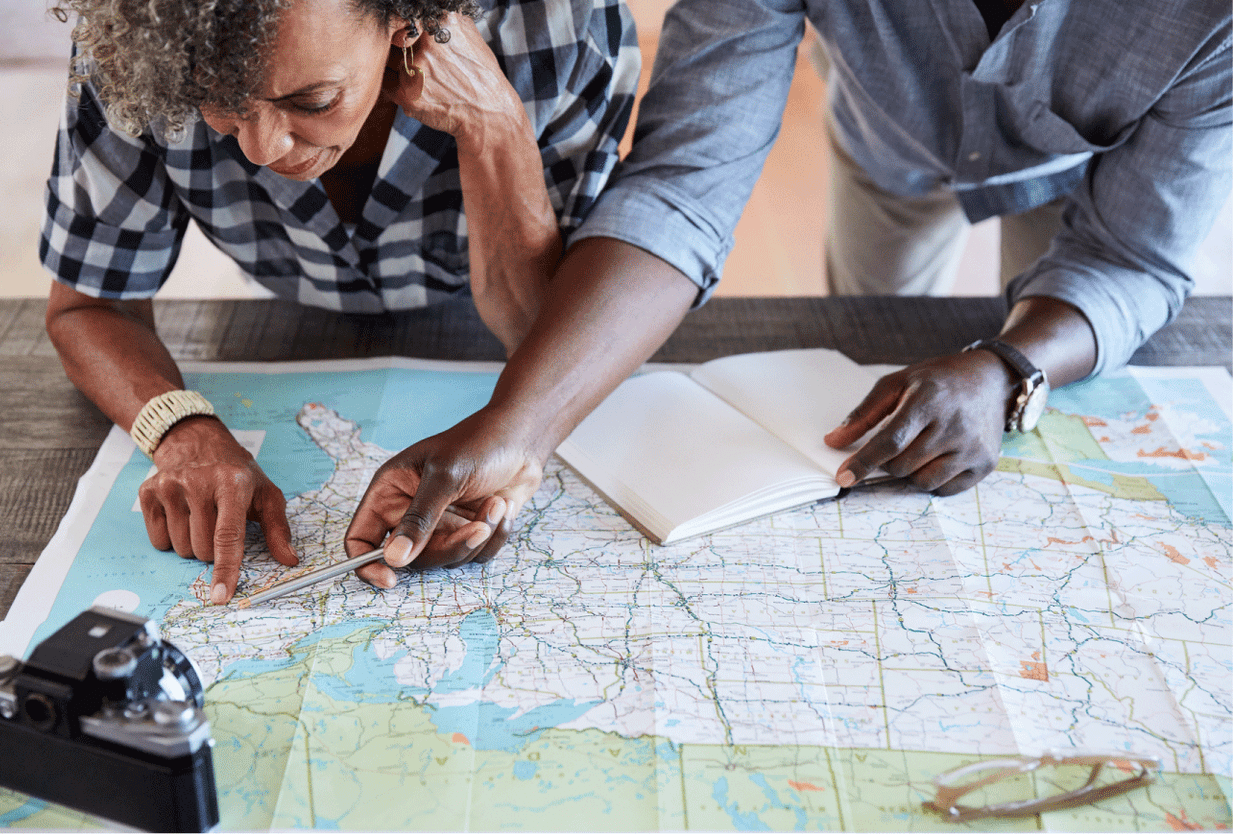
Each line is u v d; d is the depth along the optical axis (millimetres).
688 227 1073
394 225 1166
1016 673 821
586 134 1130
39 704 630
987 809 703
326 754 738
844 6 1156
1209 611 889
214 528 931
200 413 1023
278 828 682
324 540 957
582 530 980
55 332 1120
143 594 891
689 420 1091
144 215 1080
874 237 1999
